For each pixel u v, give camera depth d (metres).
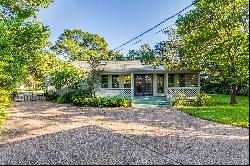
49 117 17.98
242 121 14.69
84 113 19.86
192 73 29.77
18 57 18.84
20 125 14.88
